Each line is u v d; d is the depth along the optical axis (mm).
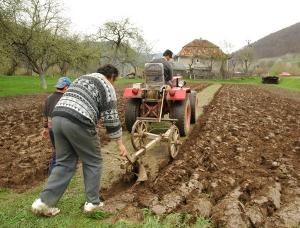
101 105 2895
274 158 4547
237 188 3406
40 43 17094
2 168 4203
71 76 31734
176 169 3980
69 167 2924
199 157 4496
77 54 19422
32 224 2764
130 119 5605
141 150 3803
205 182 3586
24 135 6168
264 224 2779
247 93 15625
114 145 5309
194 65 39469
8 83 21109
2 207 3094
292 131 6402
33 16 16516
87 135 2836
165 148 5074
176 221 2777
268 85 26016
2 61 15312
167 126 6184
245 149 4949
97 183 2967
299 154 4832
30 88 18531
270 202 3113
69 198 3275
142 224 2750
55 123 2814
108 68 3002
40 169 4102
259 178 3684
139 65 37281
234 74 41844
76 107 2789
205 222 2760
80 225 2799
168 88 5316
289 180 3695
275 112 9062
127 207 3033
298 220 2859
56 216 2902
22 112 9625
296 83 25562
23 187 3670
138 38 32250
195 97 6598
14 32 15469
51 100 3441
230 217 2791
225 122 6961
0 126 7230
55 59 18844
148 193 3387
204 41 41125
